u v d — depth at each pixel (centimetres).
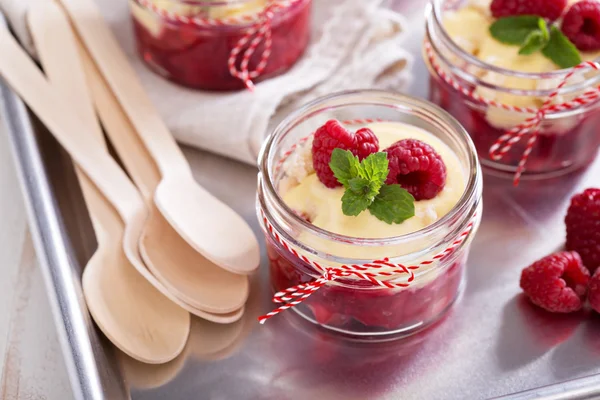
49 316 49
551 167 50
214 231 46
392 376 44
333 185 43
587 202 46
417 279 43
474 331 45
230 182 50
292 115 45
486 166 50
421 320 45
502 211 49
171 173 48
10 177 54
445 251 42
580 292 45
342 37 54
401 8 56
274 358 45
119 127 50
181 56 51
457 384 44
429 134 46
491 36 49
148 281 45
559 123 48
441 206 43
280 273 45
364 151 43
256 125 50
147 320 45
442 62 49
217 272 46
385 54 53
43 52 51
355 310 44
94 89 51
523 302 46
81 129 49
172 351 44
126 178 48
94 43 52
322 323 45
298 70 53
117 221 47
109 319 44
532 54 48
